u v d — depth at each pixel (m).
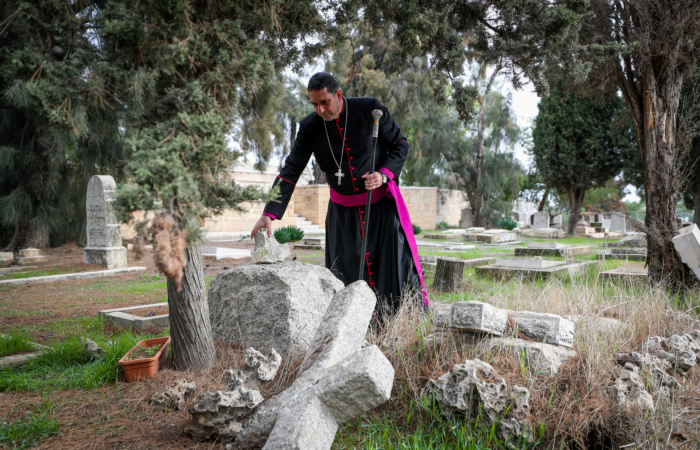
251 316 3.71
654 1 6.04
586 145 22.83
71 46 2.41
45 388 3.17
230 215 22.95
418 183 32.50
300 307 3.61
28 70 2.27
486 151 29.94
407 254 4.59
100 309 6.43
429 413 2.57
